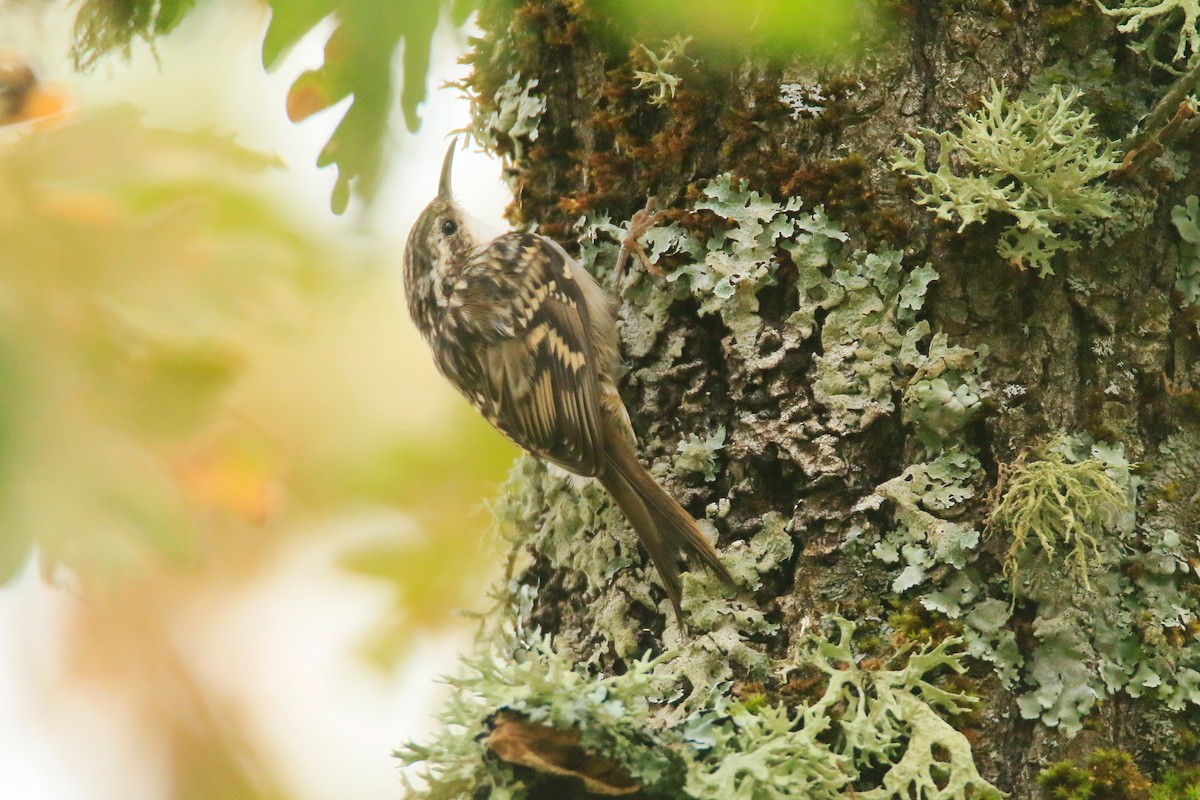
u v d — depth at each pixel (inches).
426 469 326.6
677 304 232.8
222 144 228.4
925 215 212.5
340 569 321.1
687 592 216.4
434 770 191.5
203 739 398.0
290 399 317.4
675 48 230.4
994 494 203.6
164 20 250.4
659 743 184.2
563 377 251.8
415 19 190.4
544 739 181.2
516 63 262.1
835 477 209.6
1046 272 203.9
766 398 218.4
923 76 215.8
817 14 176.7
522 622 254.4
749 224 223.0
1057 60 214.1
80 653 403.9
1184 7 203.9
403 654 319.0
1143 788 194.4
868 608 204.8
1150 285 212.2
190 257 210.4
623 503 227.9
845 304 214.4
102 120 213.6
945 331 210.2
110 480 183.0
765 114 223.1
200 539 189.3
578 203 253.6
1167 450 209.6
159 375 197.8
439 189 315.6
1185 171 214.7
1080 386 208.4
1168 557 203.0
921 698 196.1
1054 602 199.6
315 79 199.9
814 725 190.5
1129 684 199.2
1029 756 196.4
